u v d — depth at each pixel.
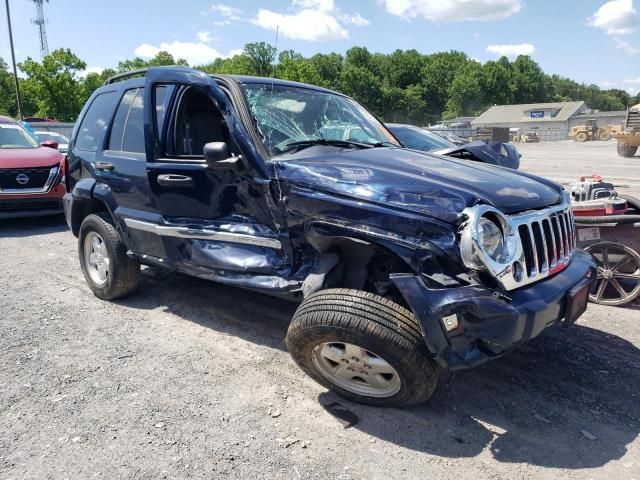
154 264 4.34
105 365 3.70
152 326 4.36
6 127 9.59
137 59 84.94
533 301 2.72
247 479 2.57
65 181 5.38
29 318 4.54
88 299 5.01
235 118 3.53
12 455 2.75
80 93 40.78
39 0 57.31
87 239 5.01
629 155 25.52
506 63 123.31
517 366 3.67
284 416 3.09
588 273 3.26
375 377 2.99
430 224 2.76
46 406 3.19
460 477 2.58
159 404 3.21
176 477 2.58
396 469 2.64
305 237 3.27
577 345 4.00
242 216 3.61
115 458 2.72
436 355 2.69
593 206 4.81
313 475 2.60
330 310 2.88
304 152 3.58
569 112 81.94
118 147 4.55
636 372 3.60
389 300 2.86
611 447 2.81
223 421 3.04
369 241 2.97
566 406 3.19
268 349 3.95
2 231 8.34
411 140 8.68
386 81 112.50
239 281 3.60
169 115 4.05
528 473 2.61
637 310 4.72
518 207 2.96
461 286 2.65
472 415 3.09
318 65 95.00
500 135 43.91
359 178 3.07
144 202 4.20
